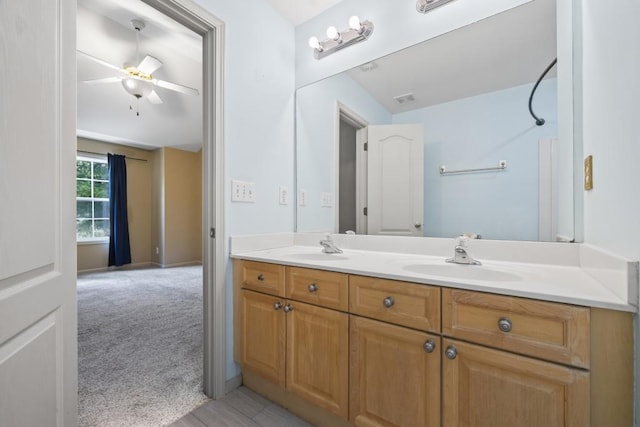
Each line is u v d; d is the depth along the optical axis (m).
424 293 0.96
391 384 1.03
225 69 1.56
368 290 1.09
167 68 3.66
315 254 1.65
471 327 0.87
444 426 0.92
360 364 1.11
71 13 0.89
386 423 1.05
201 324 2.57
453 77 1.50
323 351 1.23
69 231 0.89
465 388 0.88
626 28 0.70
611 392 0.69
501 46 1.36
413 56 1.61
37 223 0.75
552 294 0.75
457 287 0.89
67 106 0.88
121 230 5.43
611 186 0.81
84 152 5.10
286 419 1.34
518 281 0.92
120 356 1.94
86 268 5.17
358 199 1.82
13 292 0.66
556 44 1.24
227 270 1.58
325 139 1.94
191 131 5.36
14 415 0.66
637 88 0.64
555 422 0.75
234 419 1.34
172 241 5.92
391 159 1.70
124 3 2.61
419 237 1.56
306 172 2.02
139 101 4.26
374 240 1.70
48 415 0.80
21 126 0.69
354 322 1.13
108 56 3.26
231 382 1.57
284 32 1.98
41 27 0.76
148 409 1.39
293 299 1.33
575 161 1.15
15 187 0.67
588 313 0.71
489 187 1.41
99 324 2.57
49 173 0.80
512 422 0.81
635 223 0.66
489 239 1.39
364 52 1.77
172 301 3.32
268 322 1.43
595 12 0.95
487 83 1.41
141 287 4.02
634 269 0.66
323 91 1.94
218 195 1.53
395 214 1.69
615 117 0.78
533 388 0.78
